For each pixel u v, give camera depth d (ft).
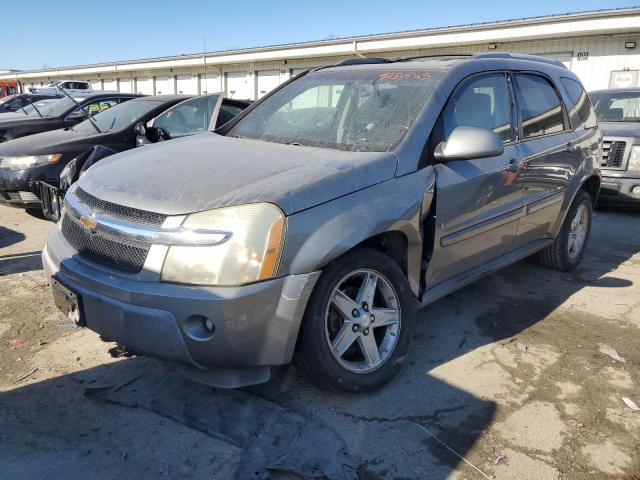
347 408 9.40
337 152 10.27
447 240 10.97
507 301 14.49
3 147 21.71
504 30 60.59
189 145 11.48
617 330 12.89
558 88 15.33
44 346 11.27
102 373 10.25
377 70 12.53
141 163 10.23
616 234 22.16
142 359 10.73
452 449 8.45
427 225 10.55
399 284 9.98
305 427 8.70
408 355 11.35
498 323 13.10
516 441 8.70
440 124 10.92
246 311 7.92
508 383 10.40
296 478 7.66
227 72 97.50
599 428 9.10
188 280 7.93
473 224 11.62
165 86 112.78
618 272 17.19
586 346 12.02
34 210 23.43
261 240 7.97
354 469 7.84
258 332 8.12
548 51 61.57
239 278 7.89
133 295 8.05
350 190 9.05
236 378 8.51
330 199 8.75
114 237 8.53
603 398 10.00
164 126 23.20
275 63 88.48
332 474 7.68
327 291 8.80
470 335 12.41
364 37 72.43
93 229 8.86
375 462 8.10
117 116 24.38
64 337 11.67
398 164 9.91
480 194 11.54
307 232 8.32
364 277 9.57
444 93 11.19
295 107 12.87
